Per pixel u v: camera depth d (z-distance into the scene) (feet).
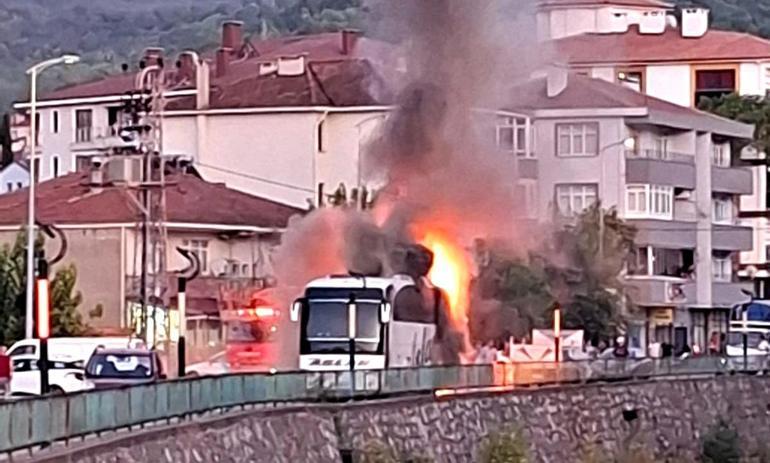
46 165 524.93
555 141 429.38
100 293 379.76
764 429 307.58
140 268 357.61
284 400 187.73
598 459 251.39
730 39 593.01
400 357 273.33
